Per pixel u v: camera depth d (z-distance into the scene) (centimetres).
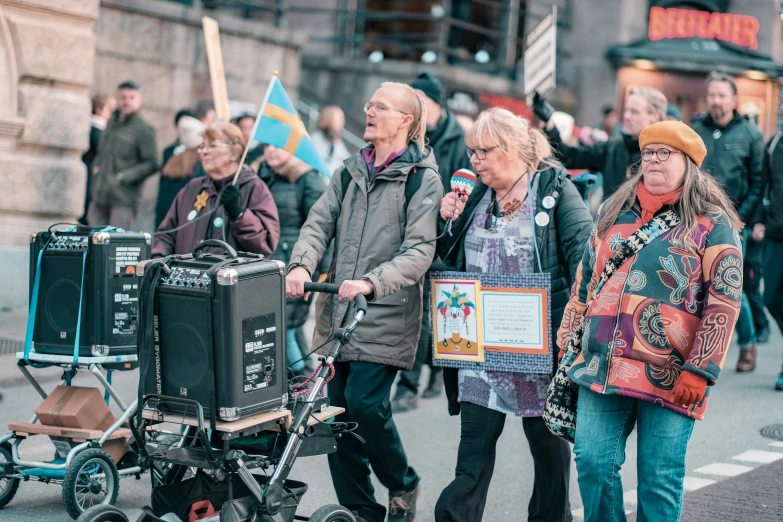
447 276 561
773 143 1076
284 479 486
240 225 701
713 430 872
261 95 1842
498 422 552
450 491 539
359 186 578
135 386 995
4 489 644
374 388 561
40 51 1302
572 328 502
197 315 466
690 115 2572
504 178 551
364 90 2070
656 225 471
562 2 2531
